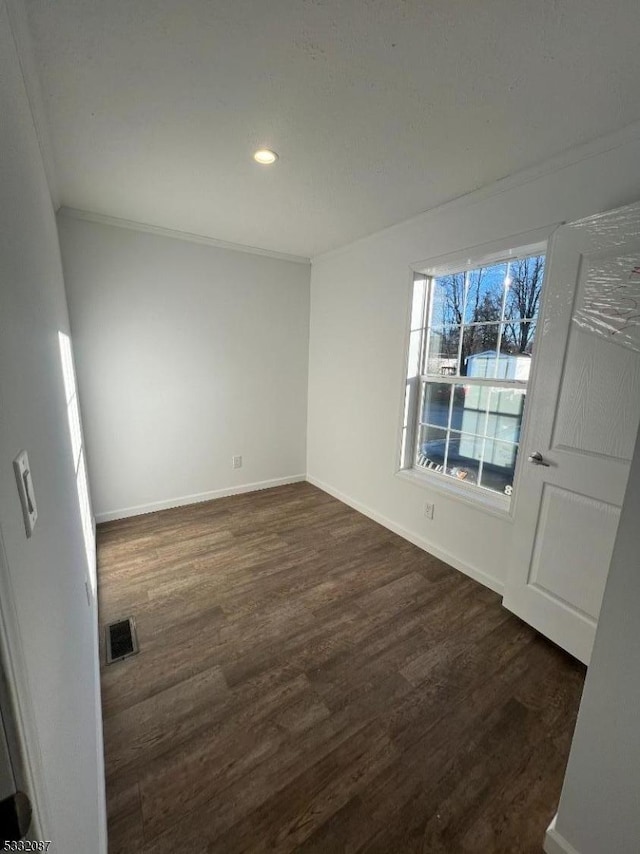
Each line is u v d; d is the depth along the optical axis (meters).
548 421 1.85
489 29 1.13
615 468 1.59
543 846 1.10
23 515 0.57
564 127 1.58
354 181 2.10
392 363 2.95
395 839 1.11
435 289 2.76
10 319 0.64
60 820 0.61
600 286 1.61
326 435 3.83
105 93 1.41
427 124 1.59
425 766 1.31
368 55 1.23
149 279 3.02
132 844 1.09
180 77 1.33
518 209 2.01
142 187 2.22
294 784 1.25
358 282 3.22
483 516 2.35
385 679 1.66
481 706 1.54
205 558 2.63
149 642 1.85
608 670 0.96
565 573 1.81
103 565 2.53
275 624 1.99
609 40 1.15
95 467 3.05
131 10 1.07
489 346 2.42
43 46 1.18
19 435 0.61
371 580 2.40
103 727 1.42
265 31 1.15
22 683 0.43
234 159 1.89
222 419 3.59
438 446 2.82
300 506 3.54
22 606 0.51
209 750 1.35
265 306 3.62
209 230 2.97
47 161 1.85
